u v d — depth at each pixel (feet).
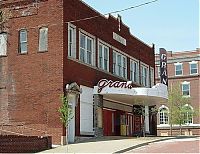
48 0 99.19
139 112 144.87
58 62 96.32
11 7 102.58
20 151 79.92
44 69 97.40
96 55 114.42
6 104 100.01
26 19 100.78
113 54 127.03
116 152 73.92
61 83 95.25
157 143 89.97
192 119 227.20
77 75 102.47
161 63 152.15
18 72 99.76
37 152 80.33
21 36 101.09
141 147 82.89
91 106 108.78
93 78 111.24
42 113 95.86
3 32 102.27
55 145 91.91
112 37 126.62
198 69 233.35
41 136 87.25
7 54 101.40
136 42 147.54
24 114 97.71
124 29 136.87
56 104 94.68
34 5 100.27
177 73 237.86
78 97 101.30
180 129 221.87
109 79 121.29
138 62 147.64
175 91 219.41
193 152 70.69
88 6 111.14
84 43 109.19
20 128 97.35
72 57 100.37
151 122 156.87
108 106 123.44
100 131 112.47
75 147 84.58
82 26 107.45
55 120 94.17
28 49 99.66
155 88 119.44
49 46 97.55
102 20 120.06
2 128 99.35
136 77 145.18
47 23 98.58
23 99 98.37
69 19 100.22
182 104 220.64
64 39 97.40
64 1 98.43
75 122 99.81
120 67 132.05
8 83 100.32
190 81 233.96
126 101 132.57
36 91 97.35
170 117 218.18
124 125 135.33
